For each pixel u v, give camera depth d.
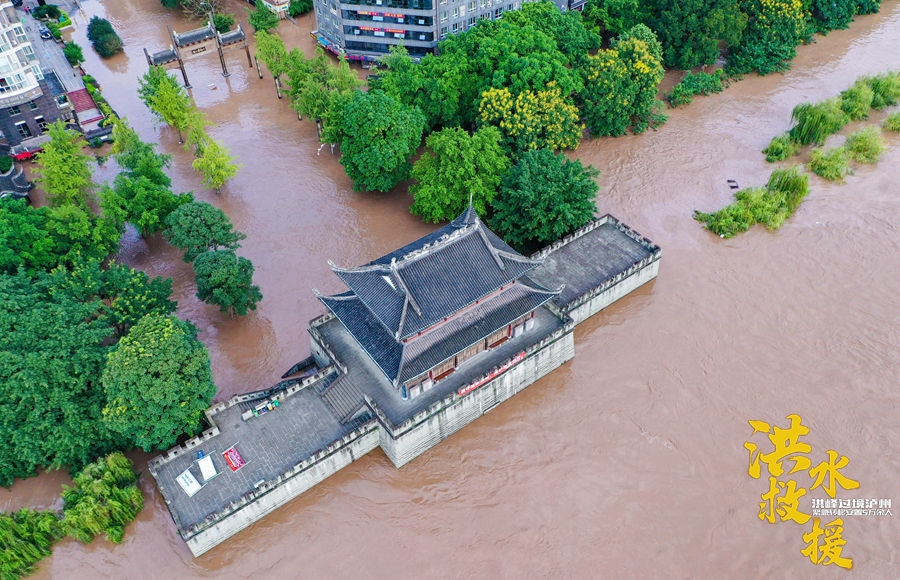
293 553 62.53
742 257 90.44
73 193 88.69
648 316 83.12
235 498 62.22
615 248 87.00
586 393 75.06
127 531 63.53
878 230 93.69
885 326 80.69
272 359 79.38
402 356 64.56
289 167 108.88
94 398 65.56
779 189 97.81
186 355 63.59
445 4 118.19
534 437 71.12
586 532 63.25
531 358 72.56
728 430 70.88
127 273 76.81
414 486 67.44
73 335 66.38
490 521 64.44
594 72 106.00
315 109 106.25
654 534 62.91
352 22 123.44
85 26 150.88
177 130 117.12
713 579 59.78
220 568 61.56
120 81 131.88
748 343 79.44
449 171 88.06
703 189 101.94
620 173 105.38
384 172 96.94
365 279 66.88
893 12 145.38
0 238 76.81
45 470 67.94
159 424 62.34
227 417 68.88
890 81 116.38
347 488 67.31
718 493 65.75
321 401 70.19
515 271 68.38
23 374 62.56
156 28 150.00
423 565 61.44
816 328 80.75
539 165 86.50
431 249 66.06
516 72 100.94
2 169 105.12
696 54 124.00
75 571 61.25
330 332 76.19
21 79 106.25
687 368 77.00
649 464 68.31
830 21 138.12
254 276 89.50
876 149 105.31
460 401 68.56
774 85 124.12
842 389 74.19
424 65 106.50
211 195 103.12
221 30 143.12
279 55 117.94
